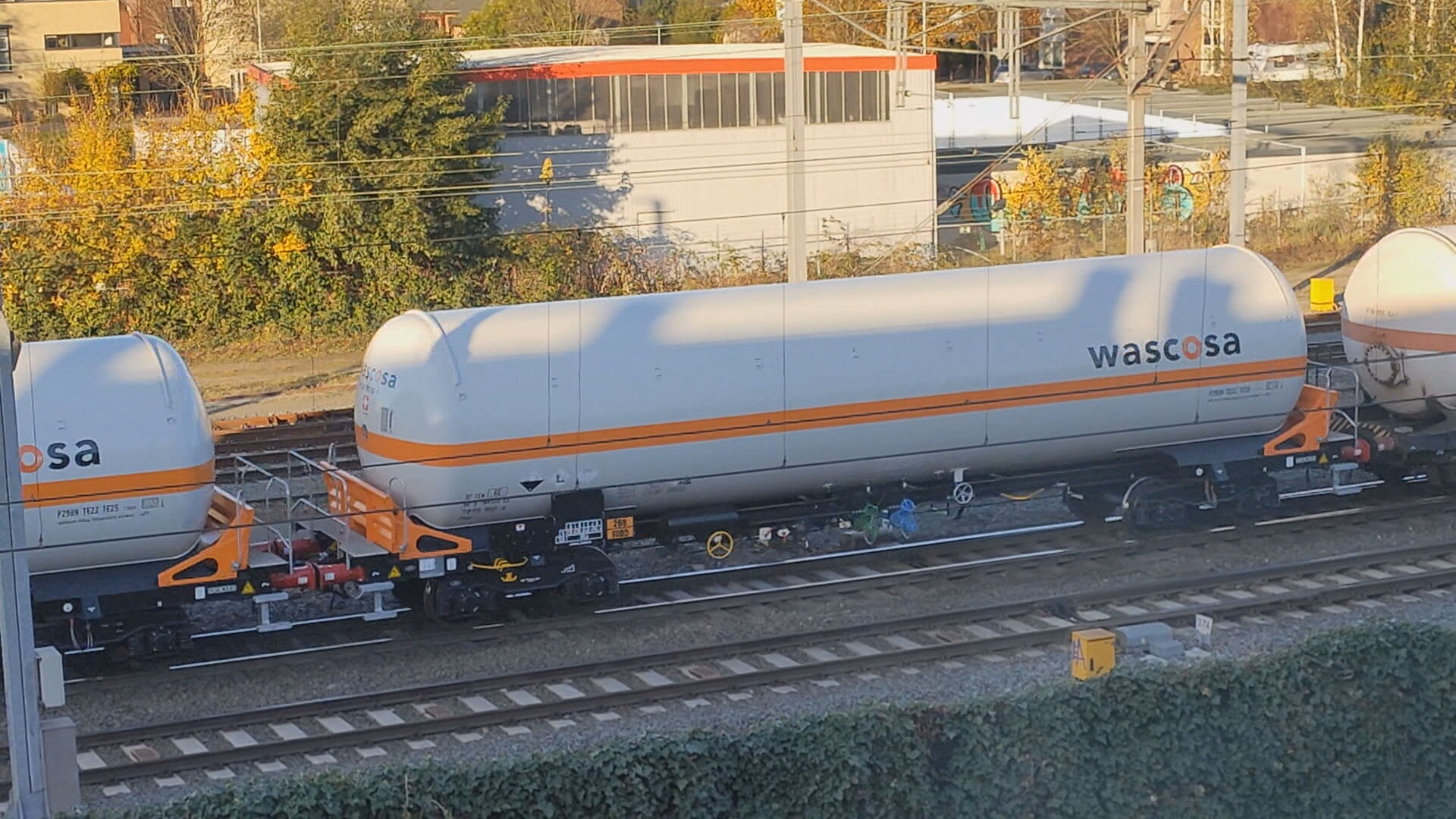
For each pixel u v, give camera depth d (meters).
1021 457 41.12
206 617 38.31
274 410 63.38
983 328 39.69
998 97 108.69
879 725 22.84
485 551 36.53
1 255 75.44
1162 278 41.81
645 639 36.25
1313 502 46.03
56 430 32.25
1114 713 23.55
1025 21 157.75
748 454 37.97
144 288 78.31
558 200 84.44
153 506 33.00
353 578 35.31
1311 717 24.28
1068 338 40.41
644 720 31.23
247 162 79.75
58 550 32.56
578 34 126.56
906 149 90.12
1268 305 42.44
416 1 96.44
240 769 29.12
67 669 34.53
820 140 88.19
